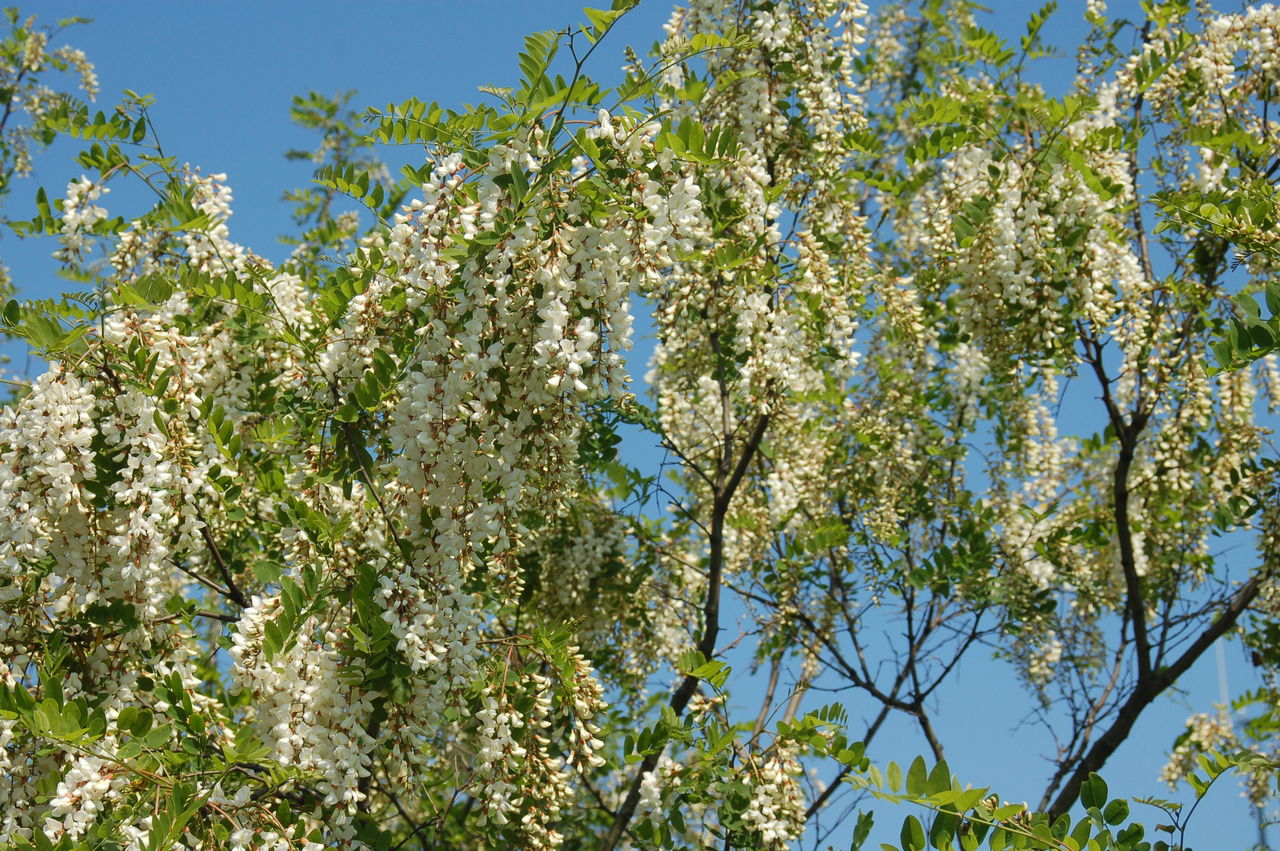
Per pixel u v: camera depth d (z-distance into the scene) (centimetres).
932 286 825
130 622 452
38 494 437
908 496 889
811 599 909
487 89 475
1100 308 713
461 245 452
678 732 545
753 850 538
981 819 392
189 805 391
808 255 649
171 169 608
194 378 479
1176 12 816
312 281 680
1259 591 736
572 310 459
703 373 778
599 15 452
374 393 486
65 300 483
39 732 387
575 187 465
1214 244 756
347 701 447
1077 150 692
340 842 432
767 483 856
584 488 757
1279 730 783
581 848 689
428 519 470
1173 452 822
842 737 510
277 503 554
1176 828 418
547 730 565
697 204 459
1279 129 789
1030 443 907
